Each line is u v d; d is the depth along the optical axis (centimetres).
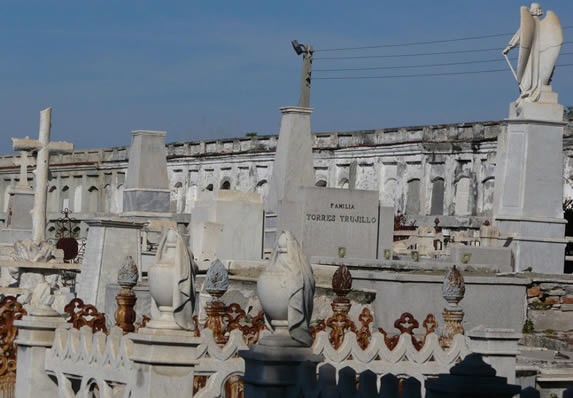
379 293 2289
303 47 5003
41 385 1532
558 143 3064
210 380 1384
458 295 1614
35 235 3095
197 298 2191
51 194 8744
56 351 1520
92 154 8300
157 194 3919
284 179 3197
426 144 5784
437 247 3716
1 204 8888
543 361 1831
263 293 1211
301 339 1202
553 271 3017
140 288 2191
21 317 1664
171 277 1295
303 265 1218
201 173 7488
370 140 6166
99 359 1433
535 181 3044
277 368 1178
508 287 2362
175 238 1321
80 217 6831
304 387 1149
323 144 6444
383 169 6112
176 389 1288
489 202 5494
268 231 3162
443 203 5722
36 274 2838
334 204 2770
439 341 1574
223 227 2838
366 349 1467
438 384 980
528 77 3070
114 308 2245
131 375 1337
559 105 3070
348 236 2773
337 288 1597
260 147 6944
